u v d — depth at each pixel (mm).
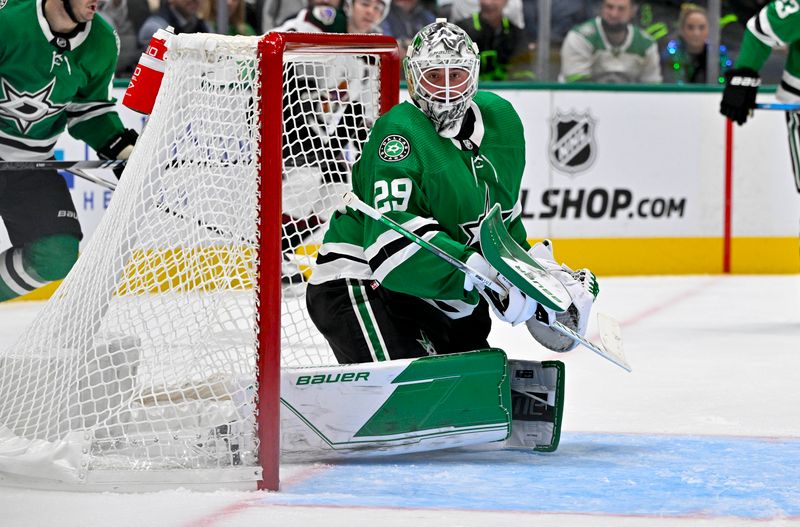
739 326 17047
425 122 8492
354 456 8172
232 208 7715
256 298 7305
